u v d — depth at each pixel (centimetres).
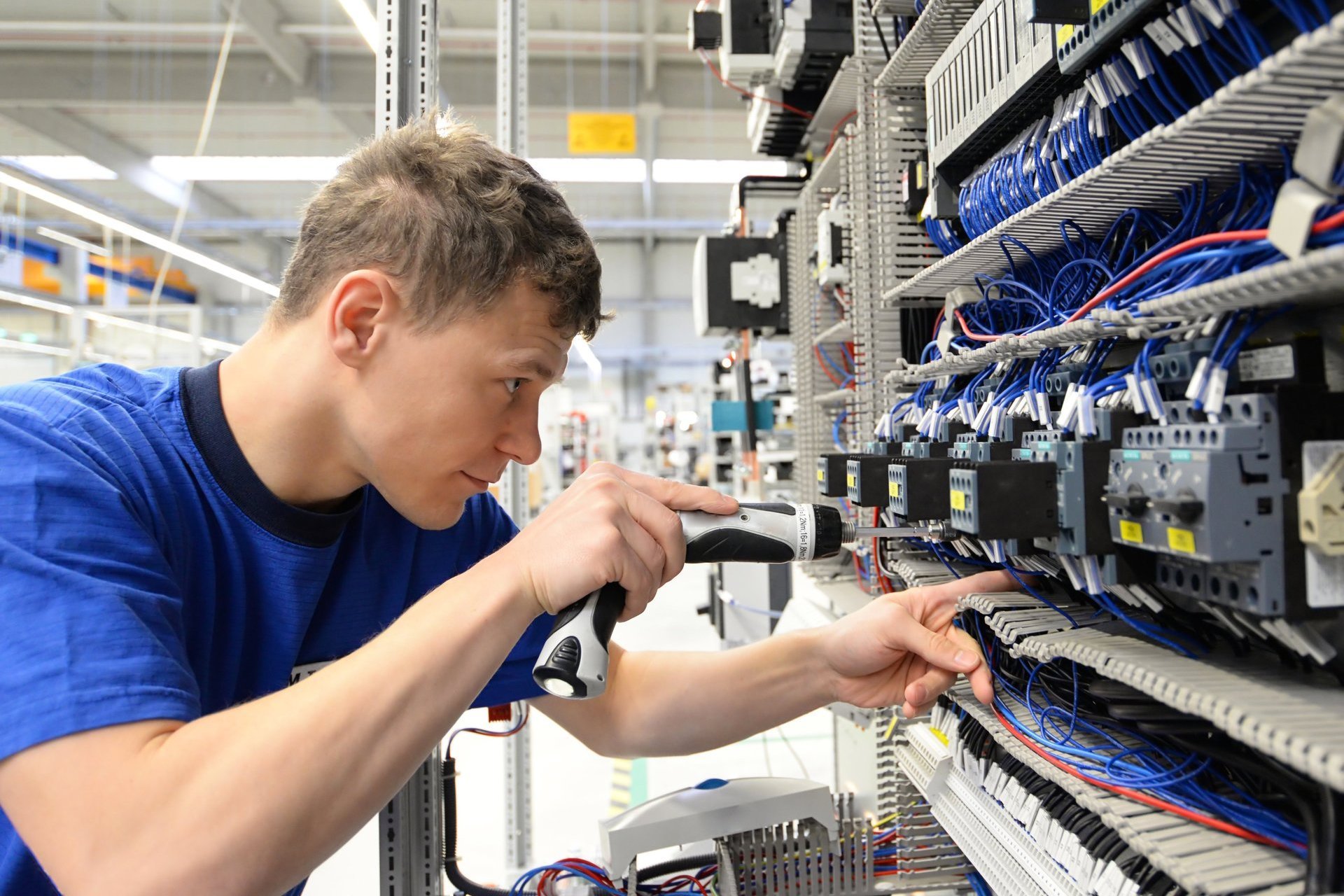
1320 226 40
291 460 70
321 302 62
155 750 46
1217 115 47
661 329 1036
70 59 498
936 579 98
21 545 50
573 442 986
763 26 168
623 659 100
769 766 229
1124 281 58
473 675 53
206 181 653
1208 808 57
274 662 78
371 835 190
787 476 248
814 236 186
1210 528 45
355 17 327
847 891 111
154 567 57
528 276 58
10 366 545
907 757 107
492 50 506
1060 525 59
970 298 99
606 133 333
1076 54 62
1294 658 53
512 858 179
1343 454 44
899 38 117
